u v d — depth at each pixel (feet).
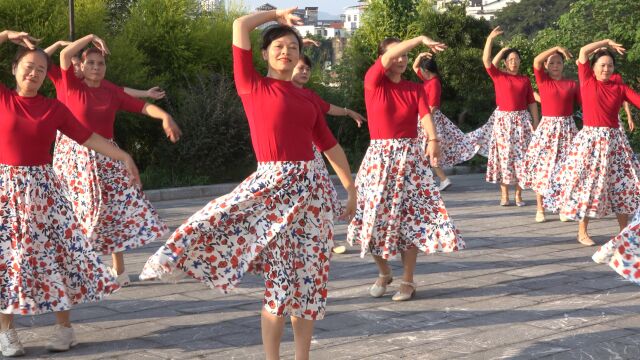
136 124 47.11
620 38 67.41
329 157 14.52
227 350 16.33
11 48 43.09
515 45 63.46
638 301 19.51
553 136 30.96
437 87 38.60
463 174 51.65
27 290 15.62
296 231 13.74
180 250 13.37
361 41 59.47
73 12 41.75
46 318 18.66
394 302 19.84
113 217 21.25
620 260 16.20
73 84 20.72
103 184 21.08
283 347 16.43
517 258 24.67
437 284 21.54
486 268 23.36
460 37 61.11
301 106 13.70
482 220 31.99
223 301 20.17
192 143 45.78
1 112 15.64
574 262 24.02
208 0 55.16
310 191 13.78
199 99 46.57
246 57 13.64
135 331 17.69
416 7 62.13
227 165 46.83
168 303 20.02
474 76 59.26
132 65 46.80
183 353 16.17
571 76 68.23
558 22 70.08
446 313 18.76
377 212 19.70
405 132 19.71
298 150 13.74
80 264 16.31
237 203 13.52
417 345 16.43
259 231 13.62
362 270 23.45
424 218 19.76
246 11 55.31
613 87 25.76
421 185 19.70
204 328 17.87
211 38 52.65
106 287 16.53
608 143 25.90
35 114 15.70
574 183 26.32
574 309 18.89
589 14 69.82
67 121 15.96
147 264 13.42
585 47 25.77
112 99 21.18
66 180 21.34
